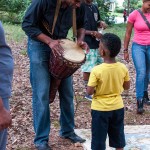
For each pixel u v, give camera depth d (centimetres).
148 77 660
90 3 654
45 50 459
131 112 645
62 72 441
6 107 310
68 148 489
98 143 427
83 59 437
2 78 304
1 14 1967
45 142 473
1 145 313
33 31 442
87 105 671
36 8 438
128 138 519
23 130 542
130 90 779
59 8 443
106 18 2066
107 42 413
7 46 307
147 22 620
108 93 420
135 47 633
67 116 500
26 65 974
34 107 473
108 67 415
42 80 460
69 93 490
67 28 468
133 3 2906
